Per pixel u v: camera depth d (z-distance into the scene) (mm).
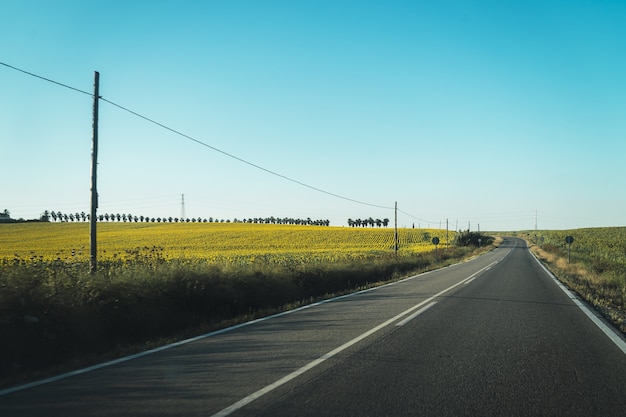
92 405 4324
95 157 11102
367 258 28500
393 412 4215
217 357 6273
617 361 6234
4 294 6668
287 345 7059
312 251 48875
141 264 11242
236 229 80375
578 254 51906
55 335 6777
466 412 4258
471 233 93875
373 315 10250
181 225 92688
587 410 4363
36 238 62438
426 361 6121
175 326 9086
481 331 8367
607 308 11828
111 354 6520
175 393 4691
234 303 11234
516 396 4738
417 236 83500
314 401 4473
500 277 22422
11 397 4578
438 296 14156
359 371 5578
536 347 7070
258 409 4230
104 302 8008
